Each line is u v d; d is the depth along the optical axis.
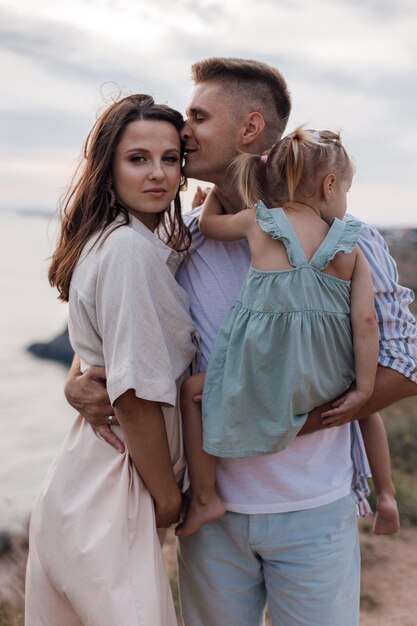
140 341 2.17
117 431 2.33
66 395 2.40
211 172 2.57
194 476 2.41
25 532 6.04
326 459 2.43
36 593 2.33
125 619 2.15
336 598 2.41
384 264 2.42
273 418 2.22
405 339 2.35
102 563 2.19
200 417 2.39
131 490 2.28
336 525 2.41
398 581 4.88
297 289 2.20
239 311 2.28
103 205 2.34
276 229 2.24
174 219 2.49
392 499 2.70
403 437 7.45
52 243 2.48
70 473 2.33
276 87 2.63
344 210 2.35
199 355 2.45
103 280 2.21
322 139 2.28
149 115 2.35
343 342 2.27
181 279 2.54
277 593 2.48
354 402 2.27
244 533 2.42
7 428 17.70
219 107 2.53
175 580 4.56
